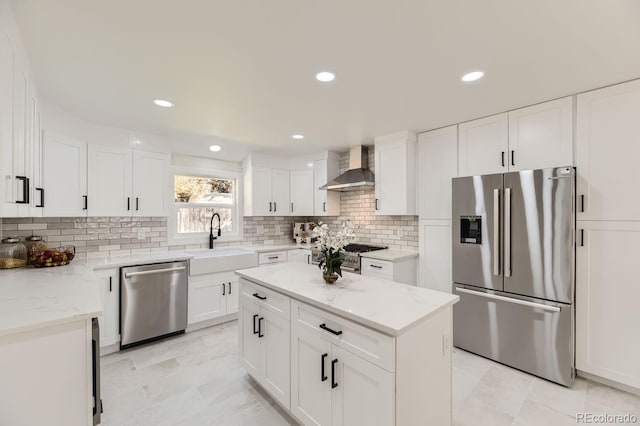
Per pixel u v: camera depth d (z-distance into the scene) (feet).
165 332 10.06
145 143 10.67
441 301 5.26
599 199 7.19
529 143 8.28
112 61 5.77
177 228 12.64
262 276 7.23
